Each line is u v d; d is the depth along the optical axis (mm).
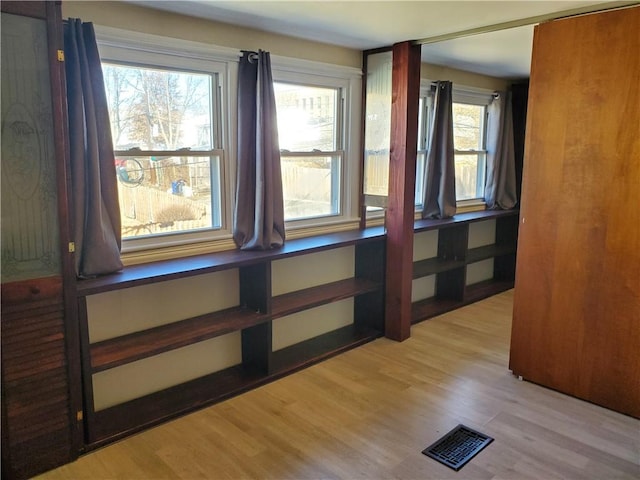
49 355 2238
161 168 2895
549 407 2902
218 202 3180
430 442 2549
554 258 2994
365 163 3982
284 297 3531
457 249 4863
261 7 2672
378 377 3289
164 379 3039
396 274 3834
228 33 3033
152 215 2896
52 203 2158
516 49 3854
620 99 2629
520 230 3133
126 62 2656
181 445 2529
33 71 2047
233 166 3180
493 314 4590
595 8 2648
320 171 3801
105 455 2438
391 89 3684
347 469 2336
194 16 2842
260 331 3223
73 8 2424
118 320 2781
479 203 5426
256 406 2918
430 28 3141
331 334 3947
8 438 2166
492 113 5297
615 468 2338
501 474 2295
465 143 5199
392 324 3930
